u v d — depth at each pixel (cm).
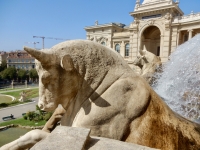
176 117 219
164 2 3278
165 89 485
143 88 210
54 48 210
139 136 195
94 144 142
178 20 3192
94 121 196
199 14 2938
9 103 2884
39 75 209
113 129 196
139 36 3697
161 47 3369
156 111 207
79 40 220
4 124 1734
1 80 7212
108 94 203
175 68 506
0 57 9375
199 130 218
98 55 213
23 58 8869
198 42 476
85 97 212
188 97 374
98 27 4584
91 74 210
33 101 3195
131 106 201
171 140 198
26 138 182
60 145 130
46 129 254
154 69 581
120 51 4325
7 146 185
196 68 428
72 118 219
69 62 201
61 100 216
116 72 214
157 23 3403
